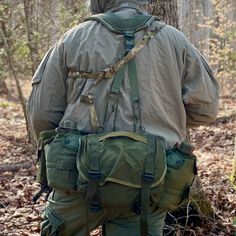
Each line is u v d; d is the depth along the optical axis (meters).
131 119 4.06
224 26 24.02
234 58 23.36
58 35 18.31
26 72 22.75
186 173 4.06
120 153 3.86
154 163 3.88
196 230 6.88
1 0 17.64
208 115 4.42
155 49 4.15
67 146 4.03
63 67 4.27
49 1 18.45
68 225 4.18
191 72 4.29
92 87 4.09
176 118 4.25
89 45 4.15
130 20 4.20
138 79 4.08
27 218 8.09
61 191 4.11
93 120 4.05
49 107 4.29
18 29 19.14
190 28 31.45
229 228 6.97
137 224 4.06
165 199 4.00
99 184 3.83
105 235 4.16
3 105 28.55
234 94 23.61
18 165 13.20
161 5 7.70
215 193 8.14
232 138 16.36
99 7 4.48
